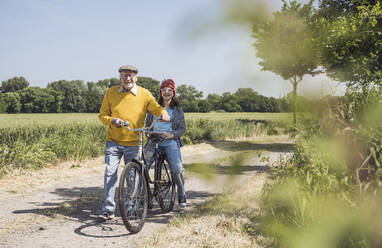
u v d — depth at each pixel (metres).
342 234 0.80
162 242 2.86
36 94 75.38
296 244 0.67
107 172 3.71
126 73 3.65
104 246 2.93
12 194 5.08
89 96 78.50
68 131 10.36
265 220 1.19
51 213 4.04
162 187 3.95
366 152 1.38
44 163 7.60
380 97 1.30
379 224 0.88
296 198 1.53
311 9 0.56
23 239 3.14
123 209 3.06
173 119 3.95
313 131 1.14
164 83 3.96
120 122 3.47
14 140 8.52
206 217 3.39
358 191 1.39
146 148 3.88
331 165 1.43
